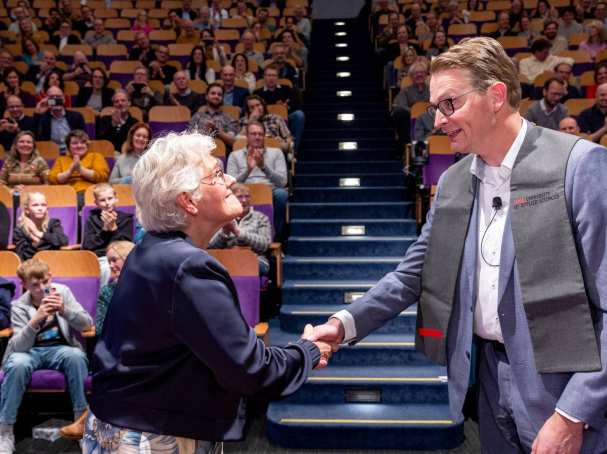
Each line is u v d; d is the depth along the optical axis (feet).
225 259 11.92
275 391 4.30
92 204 16.17
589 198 4.30
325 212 18.01
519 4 30.40
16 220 16.29
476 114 4.62
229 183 4.54
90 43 32.37
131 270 4.31
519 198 4.59
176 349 4.13
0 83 25.48
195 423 4.10
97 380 4.27
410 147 19.38
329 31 38.34
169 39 32.07
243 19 33.60
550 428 4.22
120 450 4.10
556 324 4.34
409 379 11.78
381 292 5.57
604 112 18.48
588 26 28.17
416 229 17.19
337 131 23.26
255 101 19.72
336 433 10.74
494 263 4.87
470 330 4.97
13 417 10.84
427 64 21.97
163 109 20.51
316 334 5.31
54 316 11.68
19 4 35.94
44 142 19.67
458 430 10.75
